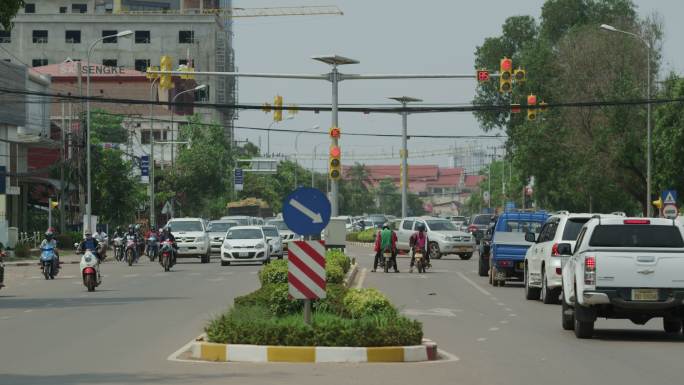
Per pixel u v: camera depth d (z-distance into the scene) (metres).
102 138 111.19
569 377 15.09
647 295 20.20
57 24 139.62
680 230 20.89
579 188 73.25
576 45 72.50
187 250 57.44
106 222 81.69
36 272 49.38
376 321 17.58
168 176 100.56
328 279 28.38
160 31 139.75
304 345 16.88
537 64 83.62
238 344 16.95
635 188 72.94
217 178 102.81
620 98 67.88
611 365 16.56
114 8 151.12
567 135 72.69
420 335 17.55
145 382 14.25
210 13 154.75
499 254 37.88
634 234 20.92
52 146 76.19
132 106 127.19
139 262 60.12
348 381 14.43
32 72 77.25
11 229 62.59
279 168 159.75
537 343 19.86
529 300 31.64
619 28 73.75
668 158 62.09
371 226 119.00
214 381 14.33
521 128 78.81
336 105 47.59
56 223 77.88
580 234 22.06
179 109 129.88
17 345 19.11
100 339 20.06
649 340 20.64
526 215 39.00
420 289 36.03
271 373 15.20
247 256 53.06
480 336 21.11
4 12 28.39
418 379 14.70
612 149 67.81
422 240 46.97
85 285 35.00
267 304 20.25
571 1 99.12
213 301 29.75
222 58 142.50
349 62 47.47
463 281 40.75
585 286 20.36
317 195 17.59
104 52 139.50
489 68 104.00
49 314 25.89
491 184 188.38
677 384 14.43
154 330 21.73
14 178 70.69
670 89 66.06
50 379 14.61
